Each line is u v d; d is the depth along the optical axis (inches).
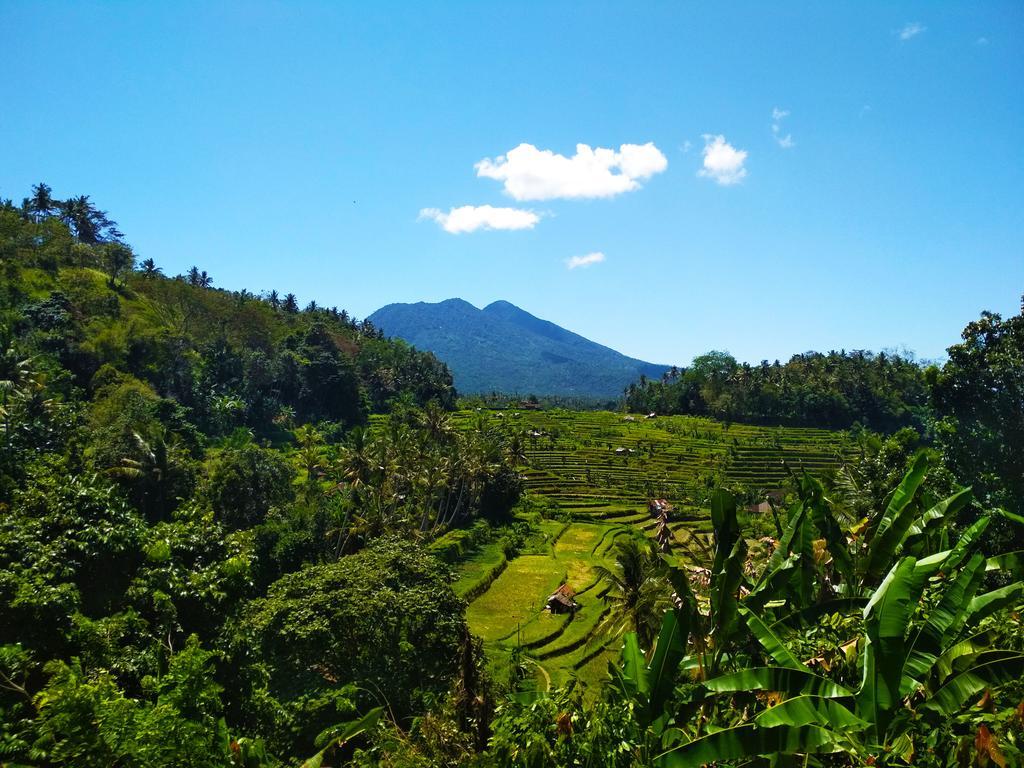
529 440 4087.1
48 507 836.0
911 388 5260.8
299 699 836.0
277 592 1017.5
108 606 765.3
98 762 399.9
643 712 311.1
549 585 1937.7
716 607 327.9
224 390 3528.5
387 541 1203.2
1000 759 245.3
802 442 4269.2
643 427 4916.3
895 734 247.9
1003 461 1090.7
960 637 278.2
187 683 466.0
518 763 370.9
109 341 3038.9
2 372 2021.4
